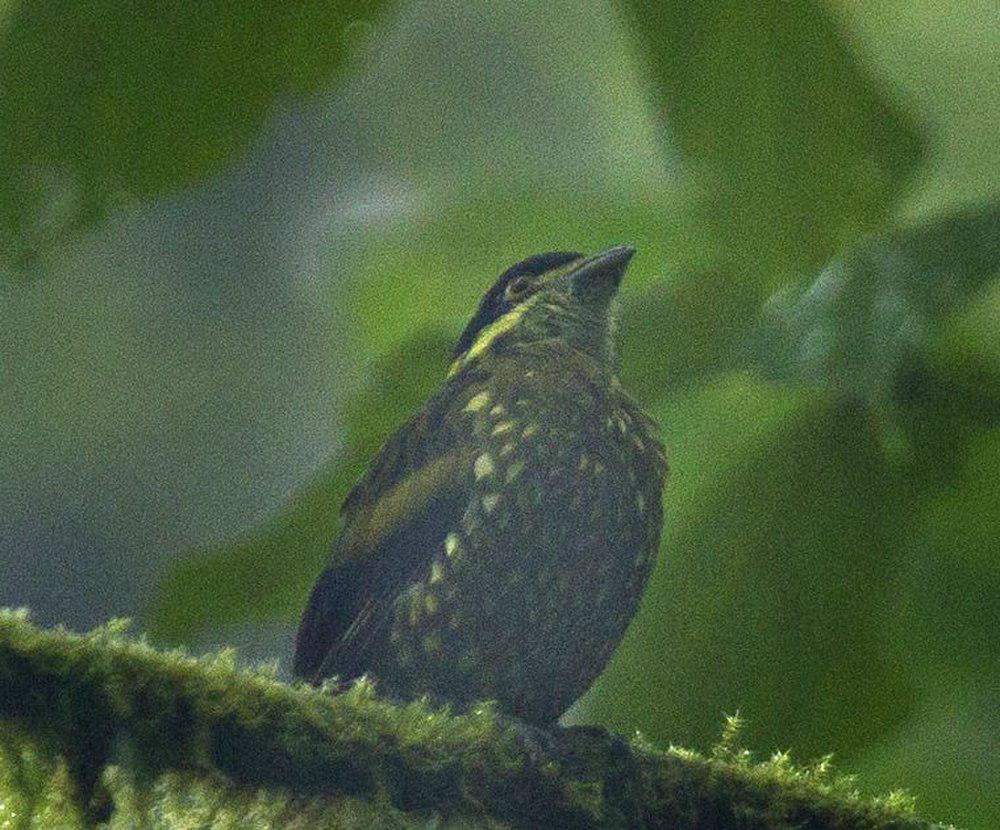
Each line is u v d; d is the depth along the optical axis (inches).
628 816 190.5
